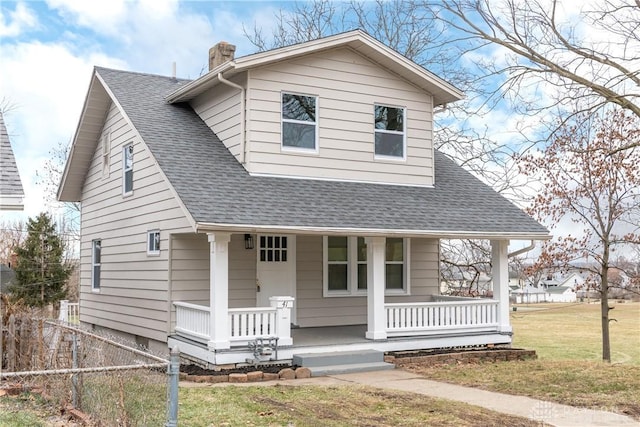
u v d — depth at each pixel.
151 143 12.92
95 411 7.23
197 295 13.08
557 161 15.30
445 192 15.12
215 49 16.02
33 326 9.52
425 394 9.20
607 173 14.92
